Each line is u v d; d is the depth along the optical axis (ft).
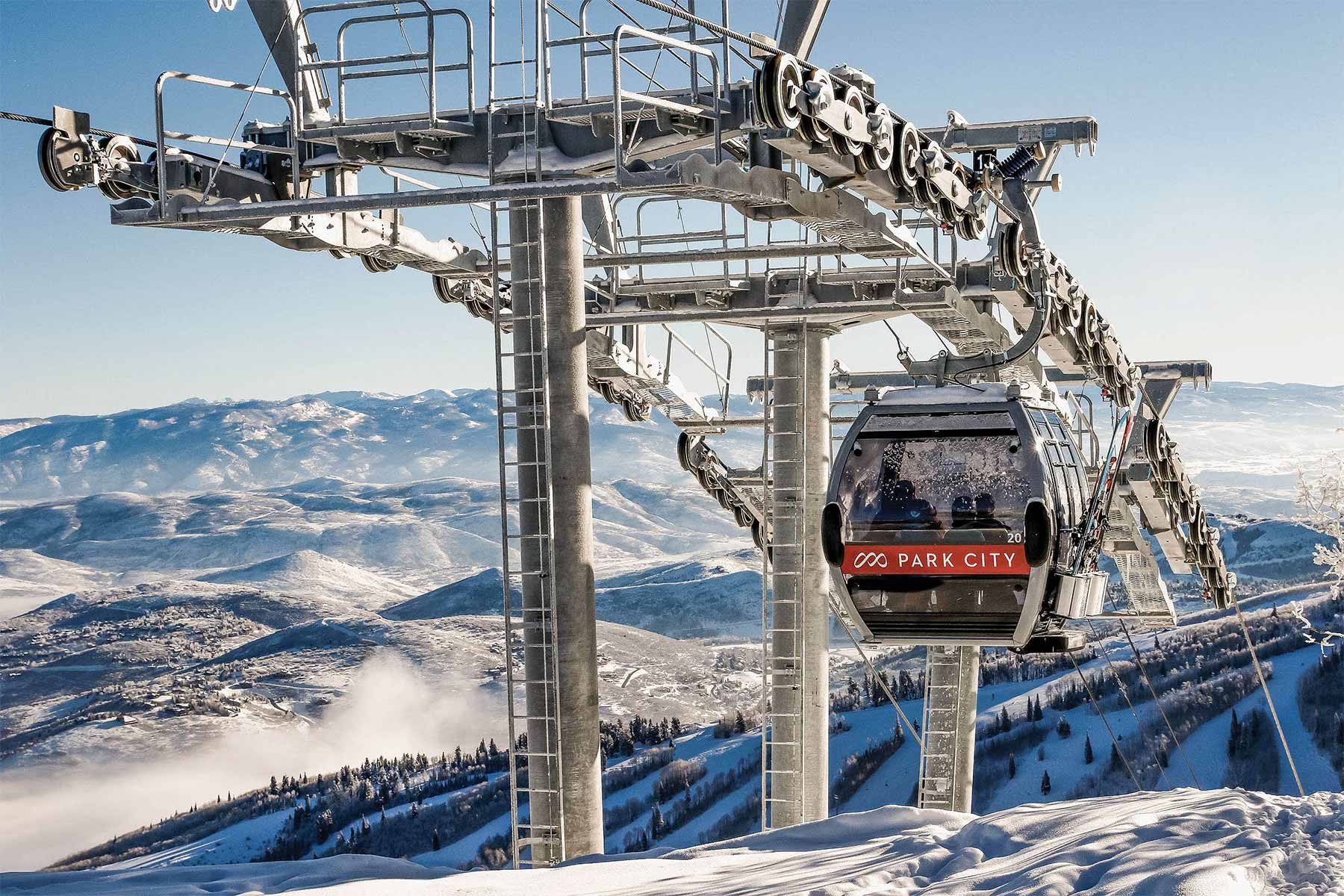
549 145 68.33
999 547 48.98
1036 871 32.99
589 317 90.43
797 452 103.71
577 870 46.96
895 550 50.11
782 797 102.22
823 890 35.06
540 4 65.31
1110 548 97.91
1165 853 32.27
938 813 48.55
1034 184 64.39
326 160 68.39
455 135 67.21
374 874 54.44
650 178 52.21
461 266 83.41
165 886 52.47
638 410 114.11
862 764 556.92
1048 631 51.57
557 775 71.36
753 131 57.21
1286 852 30.94
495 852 610.65
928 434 50.19
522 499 73.10
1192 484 97.04
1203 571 105.70
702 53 54.44
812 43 73.15
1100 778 467.11
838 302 86.99
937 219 56.95
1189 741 469.98
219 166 60.90
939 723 110.52
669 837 565.12
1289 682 482.69
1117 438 56.59
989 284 68.13
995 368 60.13
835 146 46.37
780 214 58.85
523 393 72.49
